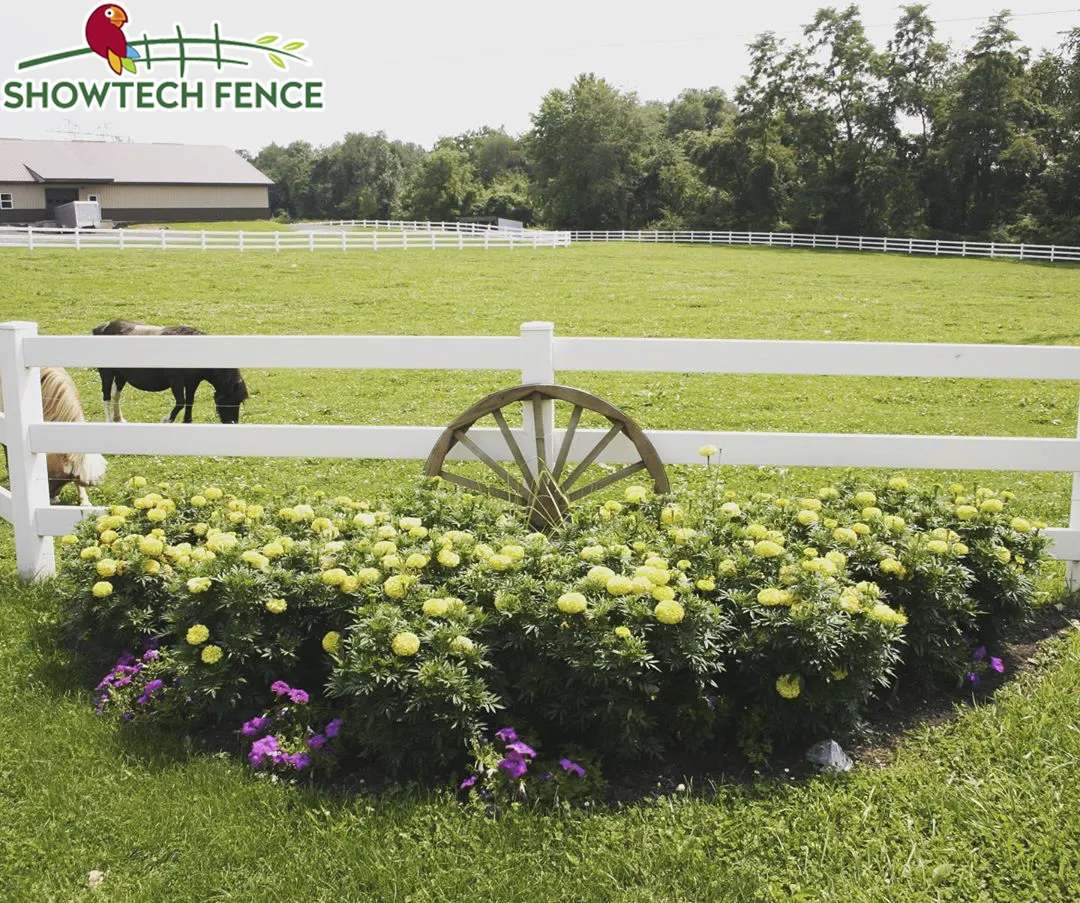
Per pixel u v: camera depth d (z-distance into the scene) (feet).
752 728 11.38
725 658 11.49
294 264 99.04
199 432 17.54
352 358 17.02
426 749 10.71
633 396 40.27
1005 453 16.51
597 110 249.34
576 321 64.90
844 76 221.05
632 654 10.23
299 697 11.41
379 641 10.68
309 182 411.75
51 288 75.82
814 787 10.60
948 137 210.18
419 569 12.15
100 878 9.45
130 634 13.48
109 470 28.89
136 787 10.81
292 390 43.55
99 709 12.44
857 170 216.54
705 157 229.04
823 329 62.90
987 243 154.92
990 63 205.87
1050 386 43.52
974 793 10.43
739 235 178.19
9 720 12.24
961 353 16.22
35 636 14.58
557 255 128.06
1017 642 14.56
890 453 16.60
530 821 9.87
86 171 216.13
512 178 359.05
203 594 12.04
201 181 227.61
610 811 10.27
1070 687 12.76
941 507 14.55
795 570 11.34
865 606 11.21
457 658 10.69
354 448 17.42
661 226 240.94
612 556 12.09
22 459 17.31
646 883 9.20
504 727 10.87
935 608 12.63
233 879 9.38
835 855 9.53
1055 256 144.77
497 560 11.77
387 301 73.46
